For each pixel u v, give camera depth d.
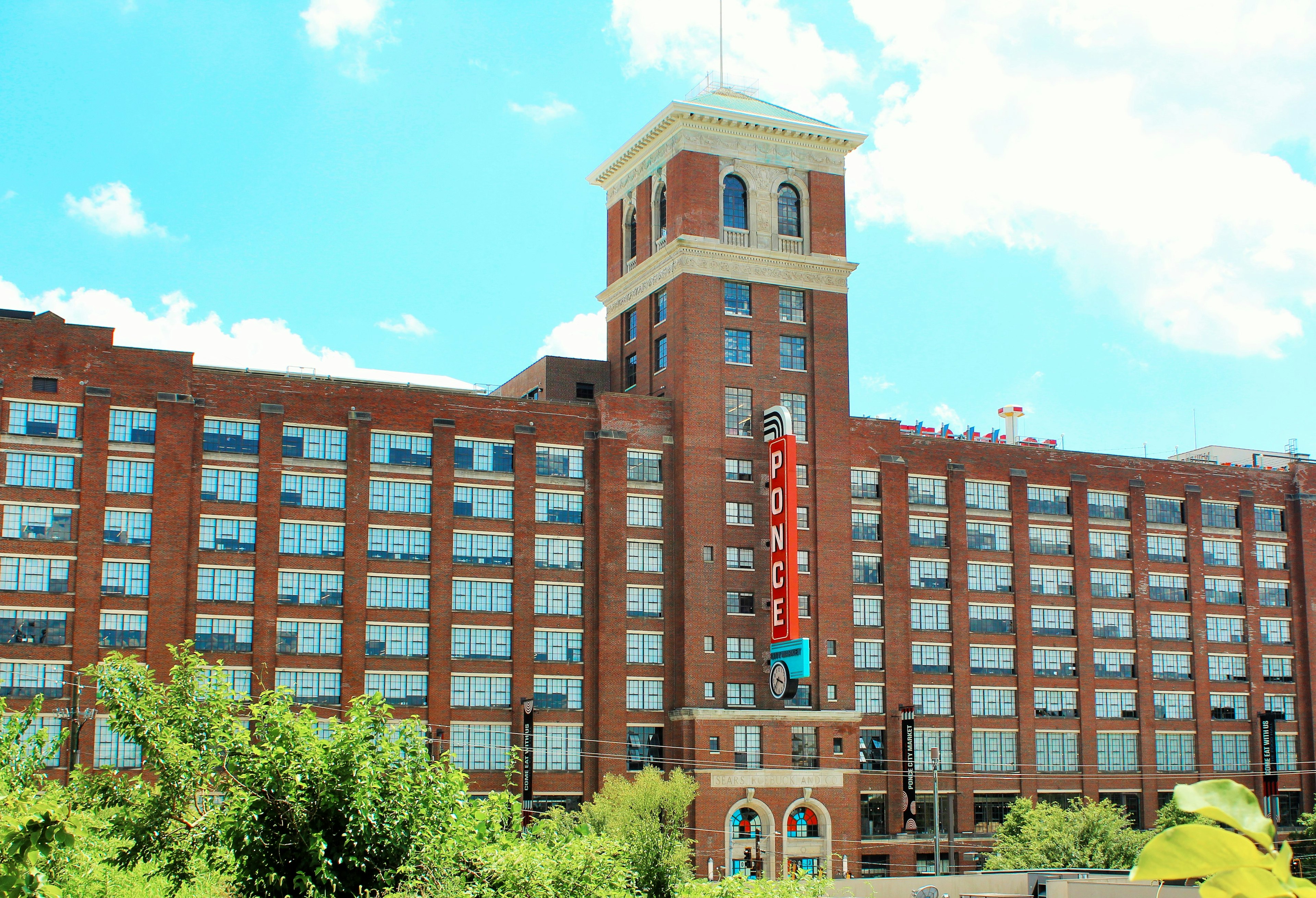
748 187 106.81
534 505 99.31
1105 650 118.44
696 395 102.50
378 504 95.38
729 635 100.50
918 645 111.00
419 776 36.34
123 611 87.38
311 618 92.19
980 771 110.75
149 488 89.44
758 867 97.50
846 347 107.88
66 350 89.00
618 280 112.62
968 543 114.75
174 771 35.12
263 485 92.38
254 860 34.03
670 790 85.75
